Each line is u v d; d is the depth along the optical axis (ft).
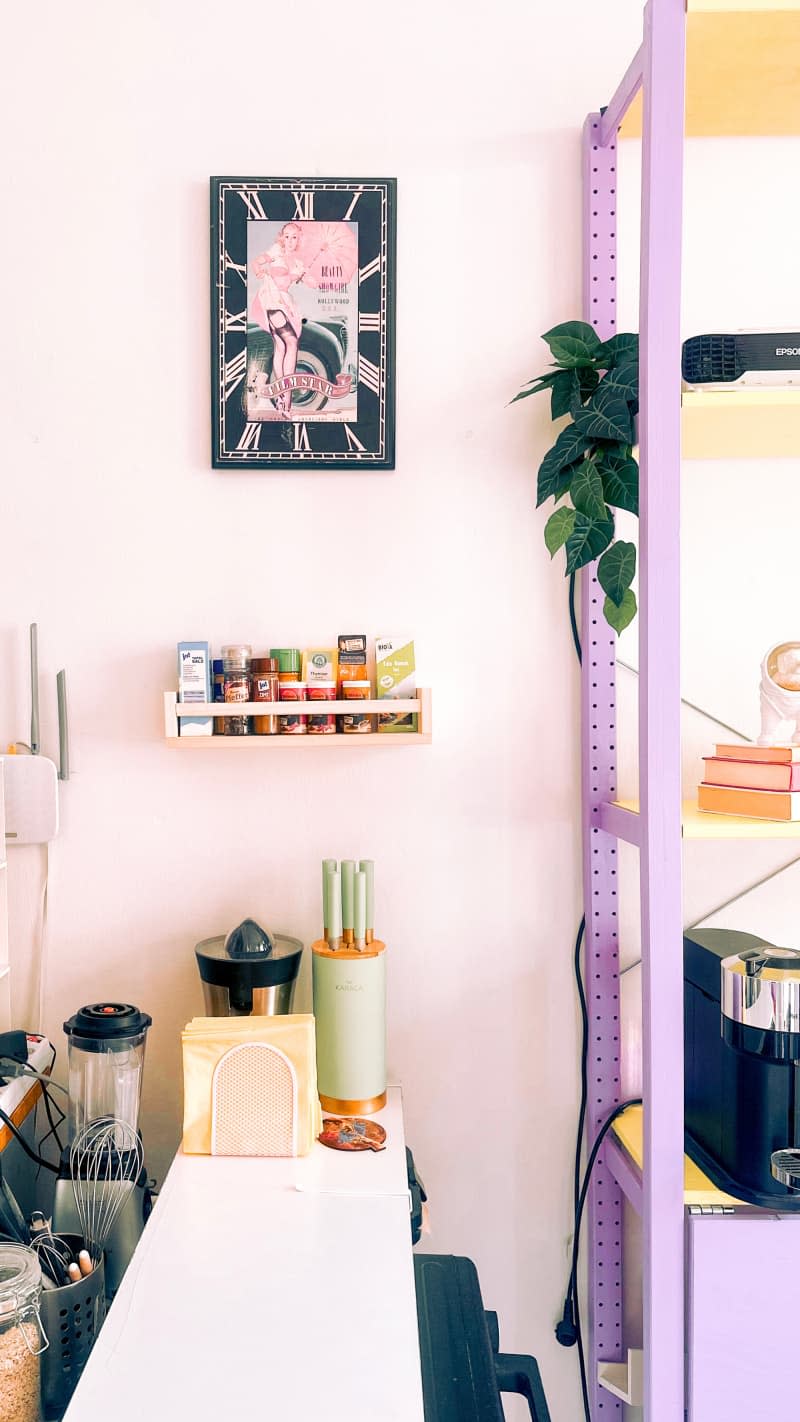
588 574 4.93
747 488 5.09
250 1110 4.26
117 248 4.97
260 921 5.08
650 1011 3.87
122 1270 4.21
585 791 4.97
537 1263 5.13
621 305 5.02
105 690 5.04
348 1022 4.57
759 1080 3.92
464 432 5.03
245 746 4.79
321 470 5.02
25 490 5.00
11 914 5.06
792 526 5.11
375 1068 4.62
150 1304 3.27
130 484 5.01
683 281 5.04
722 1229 3.87
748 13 3.75
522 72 4.99
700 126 4.89
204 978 4.63
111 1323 3.19
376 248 4.97
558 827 5.10
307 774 5.08
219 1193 3.95
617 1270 4.95
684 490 5.10
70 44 4.93
